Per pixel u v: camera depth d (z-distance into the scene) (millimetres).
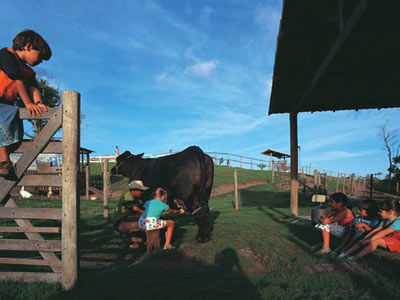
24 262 3232
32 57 2961
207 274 3596
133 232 5055
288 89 7852
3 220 7133
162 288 3070
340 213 4688
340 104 8750
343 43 4055
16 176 3160
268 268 3975
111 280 3303
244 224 7387
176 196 5328
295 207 9531
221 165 38469
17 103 3484
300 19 4910
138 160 5887
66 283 3018
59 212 3146
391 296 2779
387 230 3830
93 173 25109
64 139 3080
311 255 4551
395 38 4504
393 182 25125
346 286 3117
